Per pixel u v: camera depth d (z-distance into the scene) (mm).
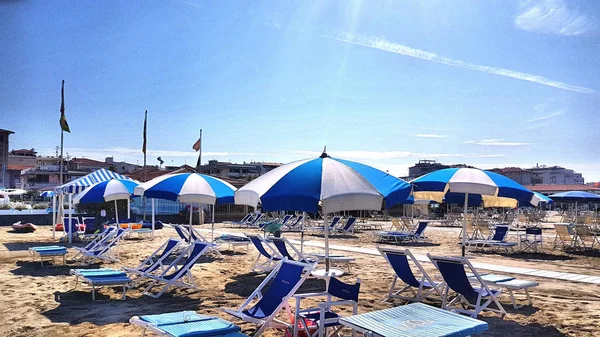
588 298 8023
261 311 5281
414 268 11164
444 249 16062
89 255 11562
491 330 6086
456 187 7242
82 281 9180
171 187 9812
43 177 58531
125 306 7199
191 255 8547
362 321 3750
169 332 4203
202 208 27703
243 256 13086
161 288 8570
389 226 28969
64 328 5988
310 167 6152
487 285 7066
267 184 6062
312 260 9789
